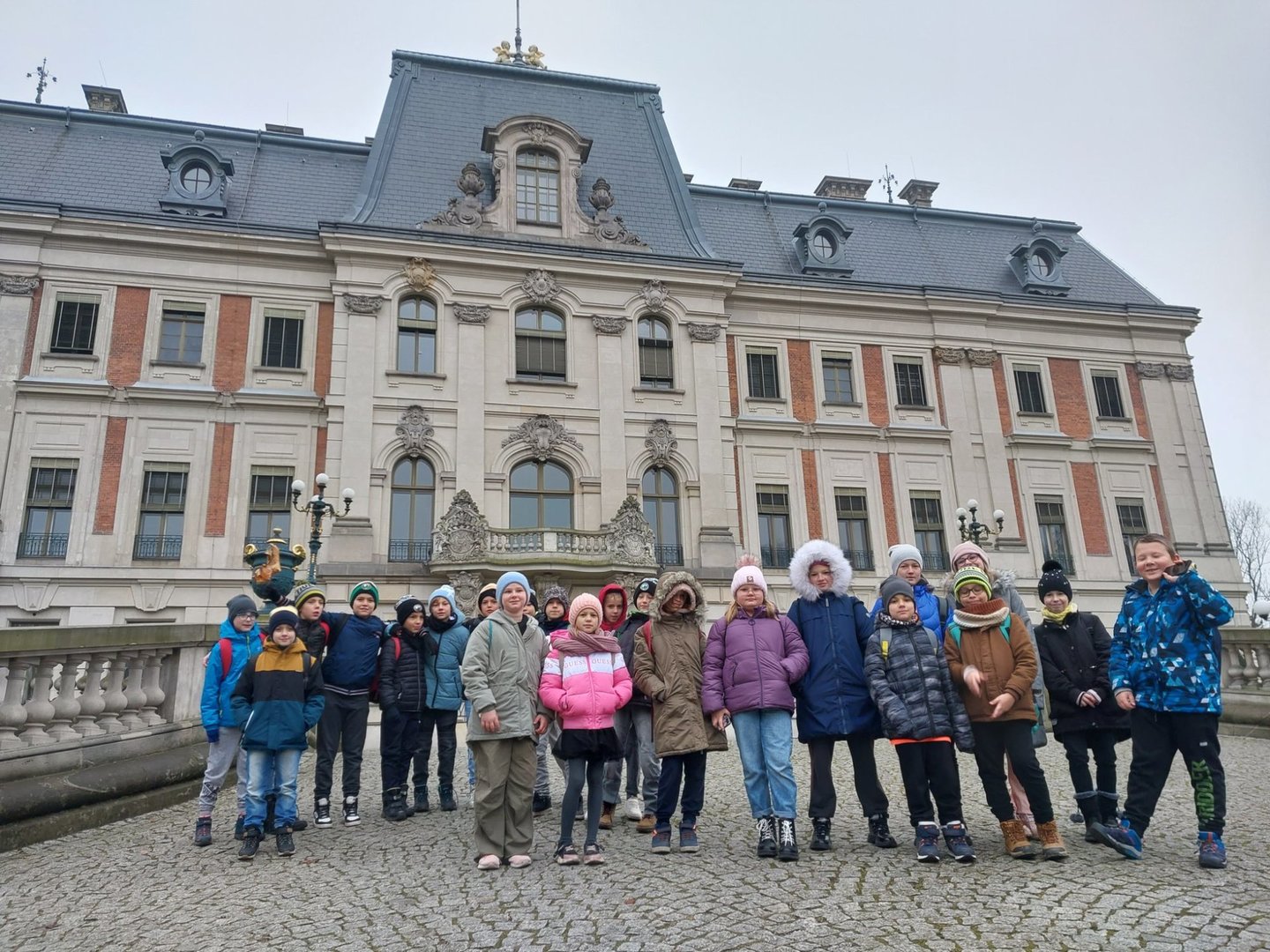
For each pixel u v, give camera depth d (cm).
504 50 3048
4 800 700
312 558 1722
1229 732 1341
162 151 2428
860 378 2744
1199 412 2983
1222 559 2823
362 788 1027
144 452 2180
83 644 812
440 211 2542
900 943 434
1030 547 2705
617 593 831
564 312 2514
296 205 2541
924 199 3478
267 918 509
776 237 2984
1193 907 475
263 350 2322
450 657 859
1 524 2050
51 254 2236
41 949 464
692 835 650
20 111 2497
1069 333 2956
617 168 2812
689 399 2531
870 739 651
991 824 734
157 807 852
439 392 2347
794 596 2503
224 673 733
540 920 486
